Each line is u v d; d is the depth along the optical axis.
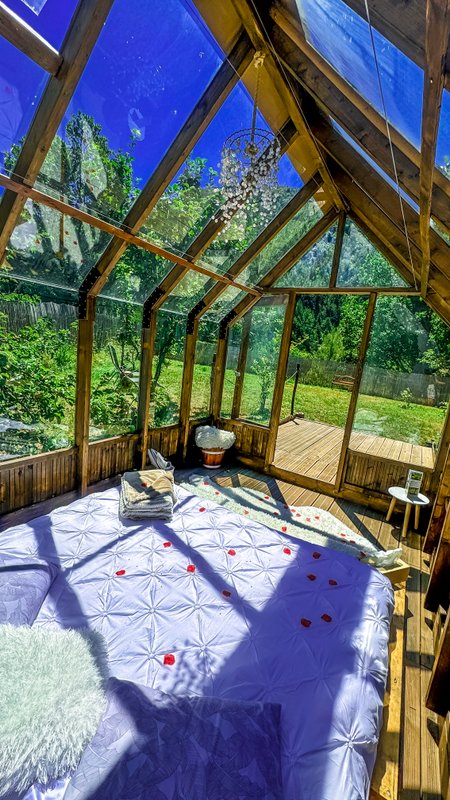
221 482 4.35
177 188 2.68
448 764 1.44
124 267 3.24
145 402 4.03
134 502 2.45
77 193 2.29
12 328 2.73
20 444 2.93
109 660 1.37
